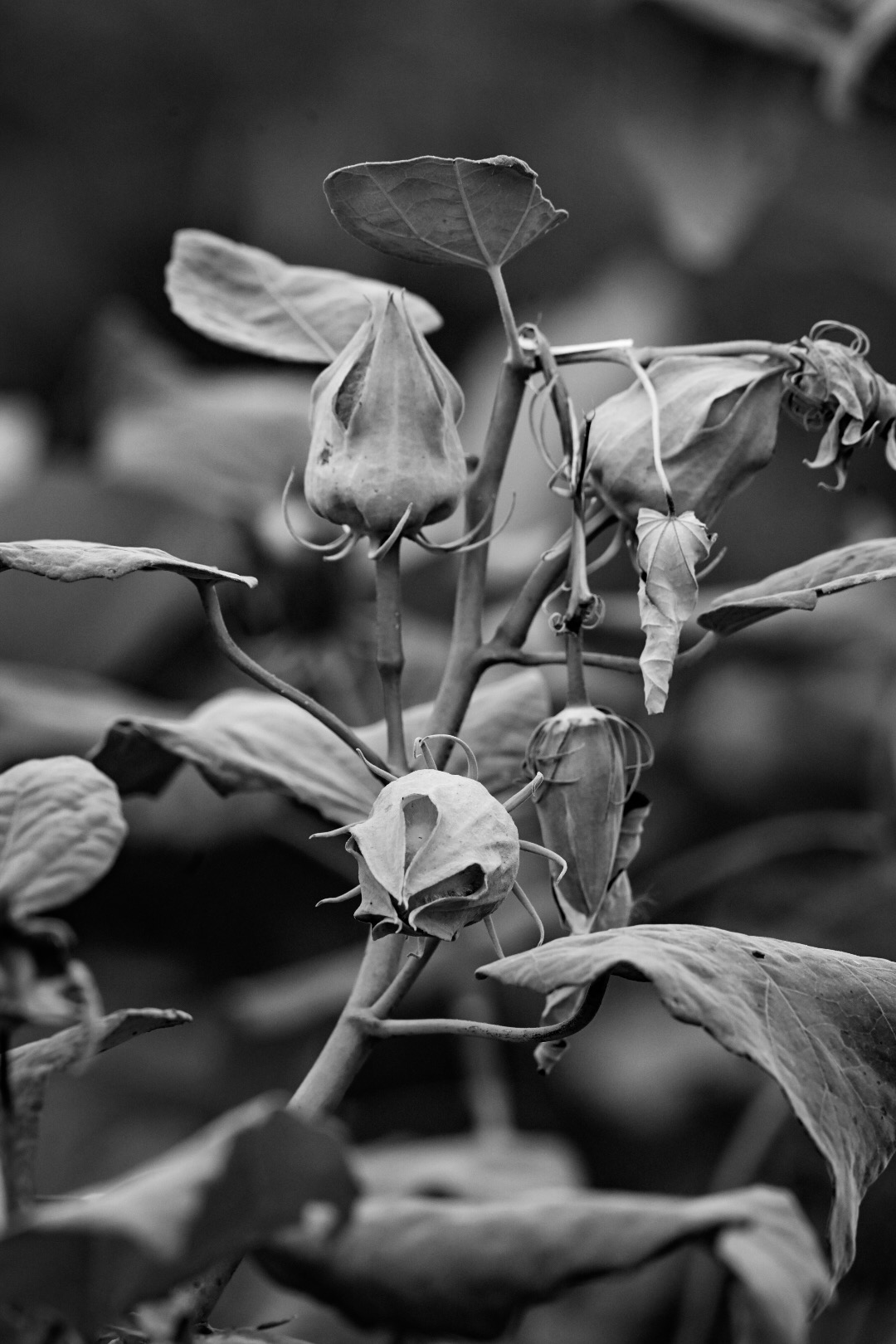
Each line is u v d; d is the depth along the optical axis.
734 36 1.40
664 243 1.84
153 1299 0.70
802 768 1.36
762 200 1.46
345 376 0.77
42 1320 0.71
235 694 0.88
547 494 1.35
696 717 1.36
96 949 1.23
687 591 0.76
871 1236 1.02
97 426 1.42
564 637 0.78
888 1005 0.75
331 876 1.25
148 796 0.87
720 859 1.25
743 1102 1.24
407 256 0.79
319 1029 1.18
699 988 0.73
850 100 1.39
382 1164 1.02
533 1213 0.71
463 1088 1.20
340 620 1.13
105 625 1.32
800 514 1.50
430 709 0.84
